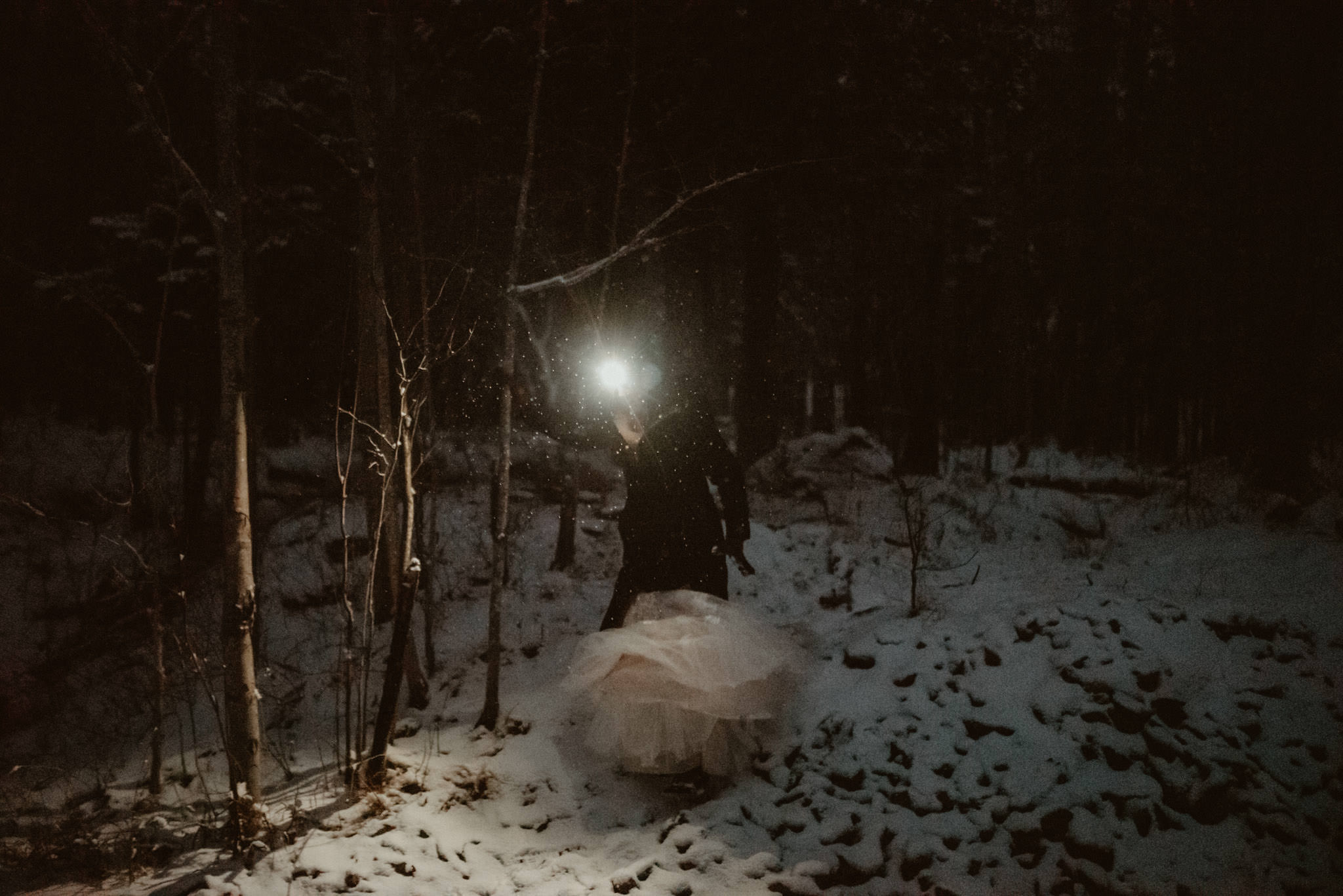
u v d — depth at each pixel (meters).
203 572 7.38
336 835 3.73
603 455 10.68
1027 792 3.85
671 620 4.29
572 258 7.38
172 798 4.22
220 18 3.68
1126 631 4.54
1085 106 11.77
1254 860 3.42
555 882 3.58
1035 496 8.88
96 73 7.68
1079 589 5.30
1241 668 4.22
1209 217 9.12
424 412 6.20
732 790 4.24
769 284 10.76
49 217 8.77
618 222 8.34
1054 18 12.09
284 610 6.70
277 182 8.43
